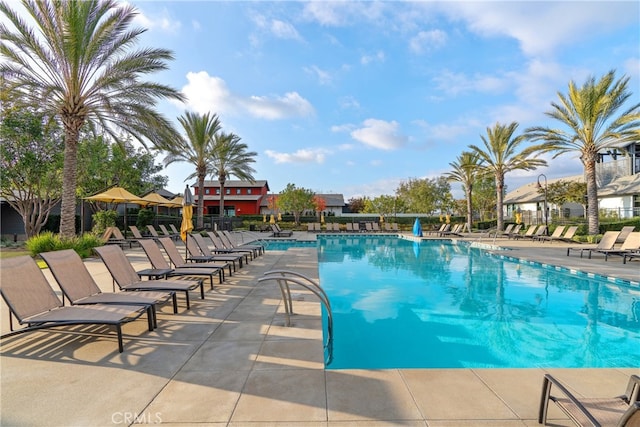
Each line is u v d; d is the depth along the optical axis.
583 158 19.55
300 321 4.85
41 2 10.75
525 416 2.56
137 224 23.06
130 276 5.81
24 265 4.12
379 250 17.27
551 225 24.59
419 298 7.53
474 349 4.76
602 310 6.64
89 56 11.74
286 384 3.01
